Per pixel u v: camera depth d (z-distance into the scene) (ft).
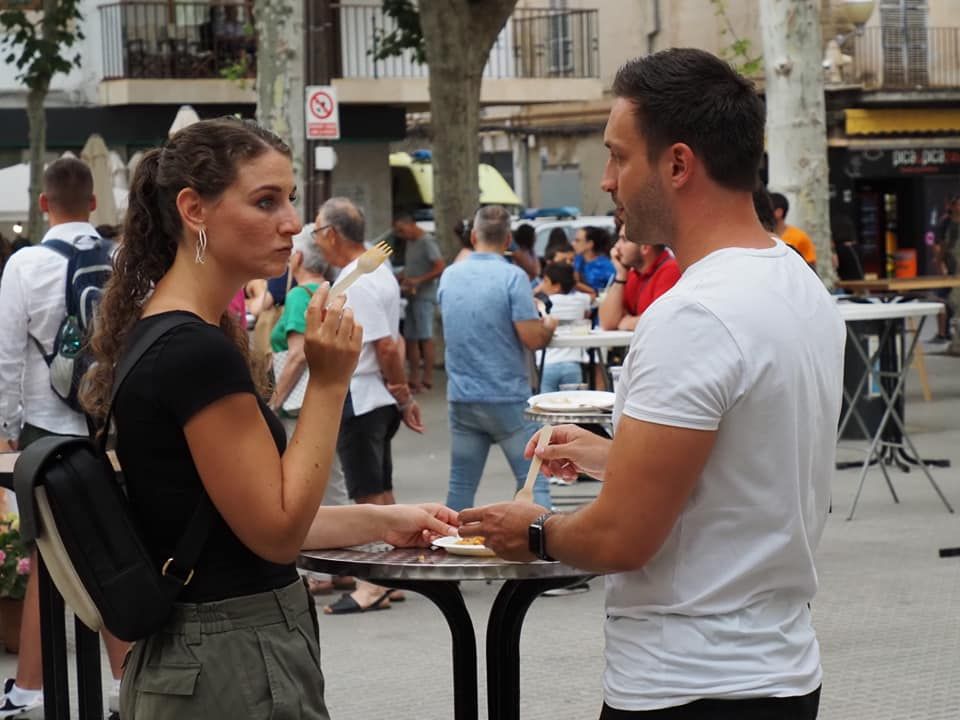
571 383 39.58
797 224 55.72
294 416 28.50
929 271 116.98
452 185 80.84
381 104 97.09
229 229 10.91
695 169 10.18
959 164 117.08
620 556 9.89
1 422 22.81
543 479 29.94
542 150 142.31
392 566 11.60
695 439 9.70
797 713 10.16
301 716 10.99
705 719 9.98
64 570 10.83
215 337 10.63
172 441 10.61
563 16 125.18
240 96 93.81
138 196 11.29
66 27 82.79
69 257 22.72
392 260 84.02
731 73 10.28
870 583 29.60
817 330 10.27
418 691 23.57
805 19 55.11
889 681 23.25
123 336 11.27
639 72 10.35
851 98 112.57
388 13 90.68
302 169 57.98
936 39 116.98
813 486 10.39
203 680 10.72
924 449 46.75
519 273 29.55
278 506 10.54
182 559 10.66
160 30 94.17
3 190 81.20
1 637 26.66
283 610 11.02
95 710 17.01
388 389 28.66
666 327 9.80
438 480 44.47
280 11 57.98
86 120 93.09
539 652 25.61
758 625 10.09
